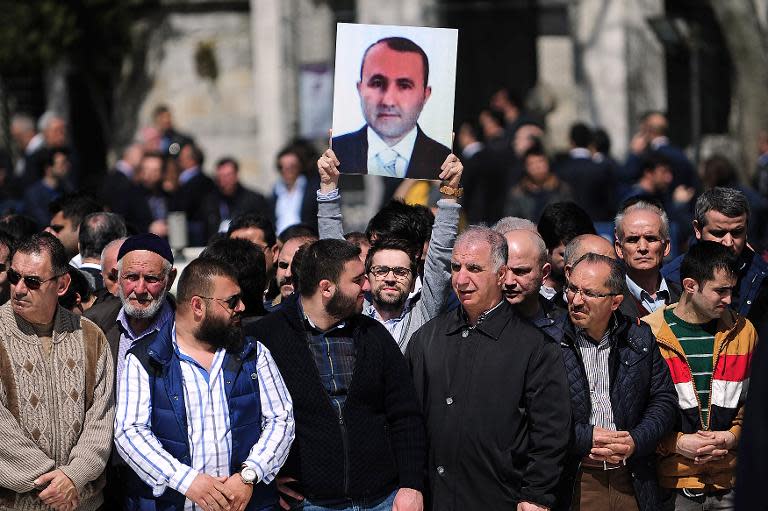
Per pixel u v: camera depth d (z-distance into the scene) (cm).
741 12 4741
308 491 1931
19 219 2753
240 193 4328
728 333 2098
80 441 1916
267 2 5709
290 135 5744
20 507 1906
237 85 5991
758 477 1193
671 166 4444
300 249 2139
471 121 4762
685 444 2056
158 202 4341
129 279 1992
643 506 2008
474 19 5838
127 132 6056
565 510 1969
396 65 2130
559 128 5566
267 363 1917
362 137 2144
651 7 5569
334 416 1930
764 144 4738
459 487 1947
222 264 1909
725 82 5978
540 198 4169
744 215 2345
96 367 1955
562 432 1900
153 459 1823
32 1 5853
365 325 1980
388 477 1953
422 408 1992
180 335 1903
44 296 1916
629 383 1997
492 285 1955
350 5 5656
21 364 1914
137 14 6041
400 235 2234
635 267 2289
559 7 5606
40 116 6172
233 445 1869
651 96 5600
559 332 2002
